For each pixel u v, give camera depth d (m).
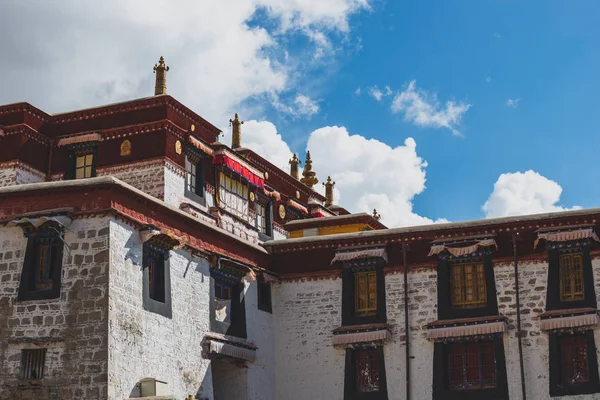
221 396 31.62
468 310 31.19
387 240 32.75
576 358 29.86
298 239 33.94
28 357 25.09
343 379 32.12
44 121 33.69
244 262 32.38
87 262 25.39
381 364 31.72
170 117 32.69
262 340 32.75
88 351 24.58
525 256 31.11
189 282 29.27
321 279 33.47
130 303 25.89
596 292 30.03
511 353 30.41
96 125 33.44
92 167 33.09
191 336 28.86
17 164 32.12
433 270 31.97
